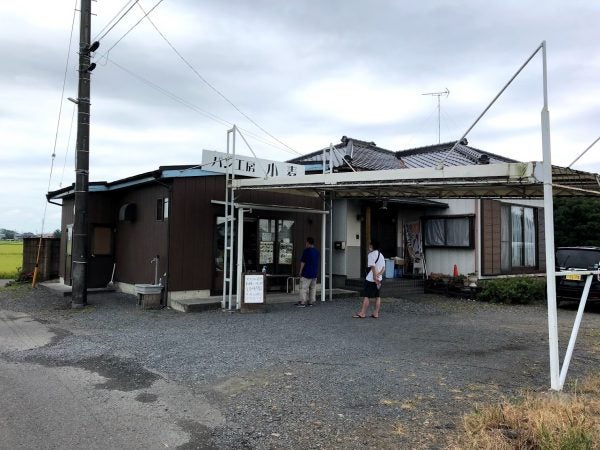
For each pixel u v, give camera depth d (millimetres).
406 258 15586
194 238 10977
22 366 5848
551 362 5031
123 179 12195
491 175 5793
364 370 5691
